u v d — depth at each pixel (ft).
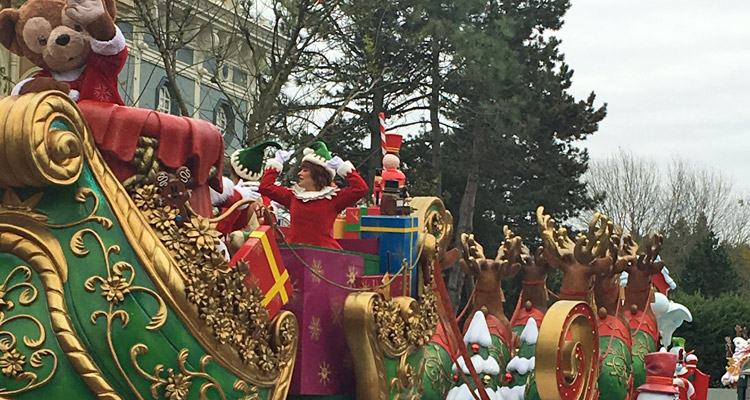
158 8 57.88
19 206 13.99
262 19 69.77
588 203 121.80
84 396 13.94
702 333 100.68
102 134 14.94
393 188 24.48
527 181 118.93
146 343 14.61
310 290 20.18
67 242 14.14
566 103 118.62
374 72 65.51
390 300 22.59
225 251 17.10
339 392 21.17
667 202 193.47
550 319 28.32
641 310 40.24
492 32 94.53
